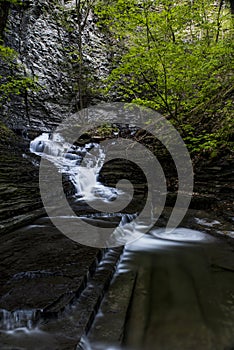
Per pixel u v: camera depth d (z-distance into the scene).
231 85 8.81
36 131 12.61
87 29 16.72
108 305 2.64
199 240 4.80
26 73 13.81
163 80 7.95
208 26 9.05
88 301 2.52
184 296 2.95
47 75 15.12
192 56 7.14
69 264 3.14
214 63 6.99
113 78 8.30
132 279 3.30
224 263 3.84
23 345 1.94
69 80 15.88
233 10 11.10
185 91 8.30
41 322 2.18
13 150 8.63
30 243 3.85
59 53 15.92
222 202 6.24
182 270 3.63
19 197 5.50
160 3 7.38
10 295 2.44
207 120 8.70
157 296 2.93
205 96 8.66
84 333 2.09
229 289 3.14
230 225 5.16
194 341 2.24
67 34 16.38
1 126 9.92
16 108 13.22
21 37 14.35
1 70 12.76
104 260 3.63
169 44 6.89
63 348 1.89
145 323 2.46
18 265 3.10
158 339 2.25
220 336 2.31
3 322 2.16
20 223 4.62
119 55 15.78
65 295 2.46
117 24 8.42
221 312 2.68
